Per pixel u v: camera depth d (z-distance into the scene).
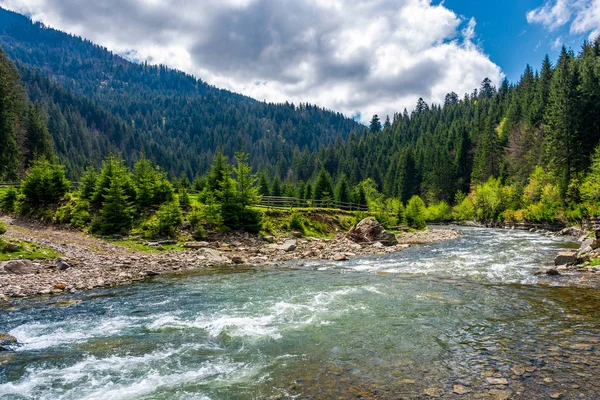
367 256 27.41
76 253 22.03
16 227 27.38
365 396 6.34
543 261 22.28
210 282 17.42
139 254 24.16
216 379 7.29
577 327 9.59
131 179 35.66
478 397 6.15
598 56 76.19
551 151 56.84
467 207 79.50
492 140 91.06
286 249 29.19
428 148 126.44
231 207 32.25
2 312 12.28
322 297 14.16
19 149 56.12
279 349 8.84
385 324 10.58
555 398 6.03
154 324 10.97
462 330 9.78
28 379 7.36
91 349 9.00
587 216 40.78
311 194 83.31
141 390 6.88
